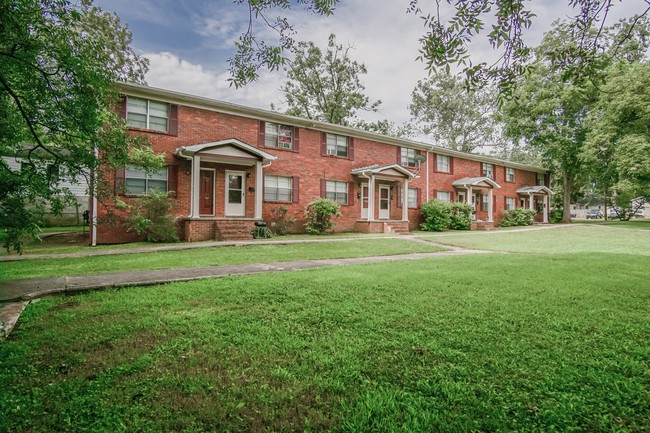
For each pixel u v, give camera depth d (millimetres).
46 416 1972
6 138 4316
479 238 16125
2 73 3842
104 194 5637
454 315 3768
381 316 3736
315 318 3680
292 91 29609
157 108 12695
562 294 4750
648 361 2650
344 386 2289
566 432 1822
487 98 34719
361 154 18688
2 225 4180
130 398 2160
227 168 14203
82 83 4273
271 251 10070
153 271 6555
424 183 21578
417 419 1919
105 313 3918
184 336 3174
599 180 25328
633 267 7203
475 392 2205
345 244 12211
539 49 20500
